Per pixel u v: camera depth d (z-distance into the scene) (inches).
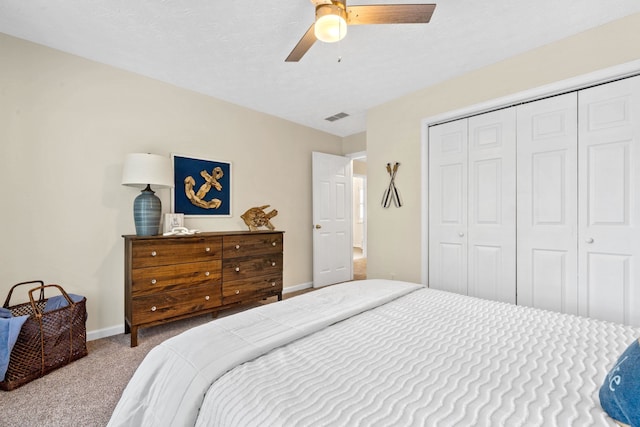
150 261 93.4
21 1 69.4
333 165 179.3
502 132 99.5
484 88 101.8
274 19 76.3
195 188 122.5
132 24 78.5
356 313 55.1
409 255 124.0
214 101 129.0
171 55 94.3
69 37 84.7
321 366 35.9
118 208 102.7
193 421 31.2
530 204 93.7
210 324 48.4
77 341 82.5
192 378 34.3
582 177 84.4
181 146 118.6
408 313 56.0
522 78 93.7
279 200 155.4
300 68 102.5
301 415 26.4
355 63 99.0
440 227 115.6
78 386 69.7
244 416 27.3
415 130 121.8
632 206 76.9
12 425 56.6
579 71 83.4
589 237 83.1
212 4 70.6
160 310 95.3
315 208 168.9
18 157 85.0
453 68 102.8
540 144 91.7
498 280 100.1
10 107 83.9
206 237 106.3
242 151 139.2
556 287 88.7
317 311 54.4
